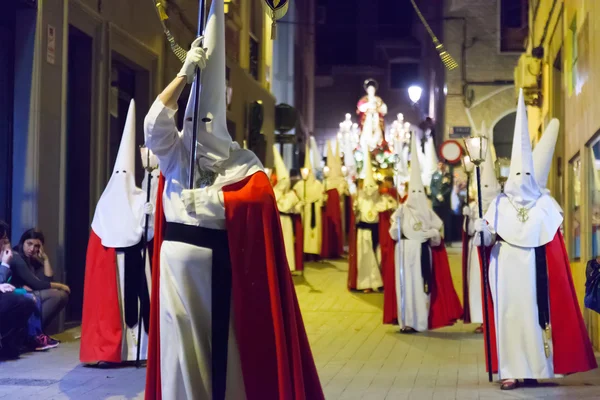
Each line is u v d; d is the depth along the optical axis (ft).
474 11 96.53
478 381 24.09
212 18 14.24
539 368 22.57
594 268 23.45
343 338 34.01
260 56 73.05
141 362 25.91
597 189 29.12
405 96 127.03
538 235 22.82
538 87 51.21
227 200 13.85
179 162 14.26
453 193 83.61
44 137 31.45
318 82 128.57
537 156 23.75
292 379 13.98
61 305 29.94
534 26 56.59
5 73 30.63
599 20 27.99
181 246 13.85
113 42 38.09
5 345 26.94
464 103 96.68
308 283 52.01
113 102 40.34
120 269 25.73
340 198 66.59
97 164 36.35
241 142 63.62
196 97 13.91
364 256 49.26
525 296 22.74
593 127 28.91
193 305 13.84
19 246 29.71
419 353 30.04
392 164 69.72
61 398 21.07
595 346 30.07
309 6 120.47
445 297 35.45
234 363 13.98
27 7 30.55
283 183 53.72
